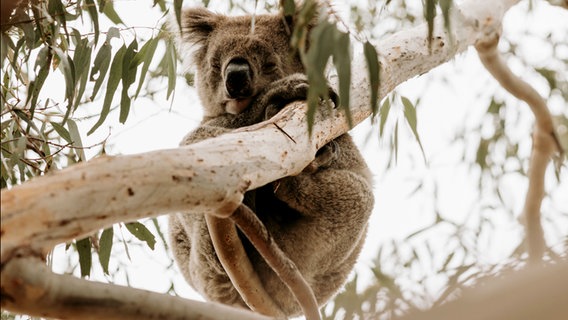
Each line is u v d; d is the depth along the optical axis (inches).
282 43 267.7
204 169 142.3
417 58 243.1
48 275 116.4
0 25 180.5
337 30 156.6
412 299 121.7
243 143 159.3
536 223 289.3
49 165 215.8
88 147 219.6
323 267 248.2
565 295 96.7
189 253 260.2
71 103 193.9
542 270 100.7
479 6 273.4
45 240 117.0
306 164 183.2
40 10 190.4
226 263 198.2
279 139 172.6
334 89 209.8
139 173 130.3
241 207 164.7
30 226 115.0
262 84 258.8
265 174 160.2
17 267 112.6
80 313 120.5
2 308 115.0
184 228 255.1
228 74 253.9
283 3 194.5
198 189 139.1
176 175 135.8
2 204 114.6
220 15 287.1
